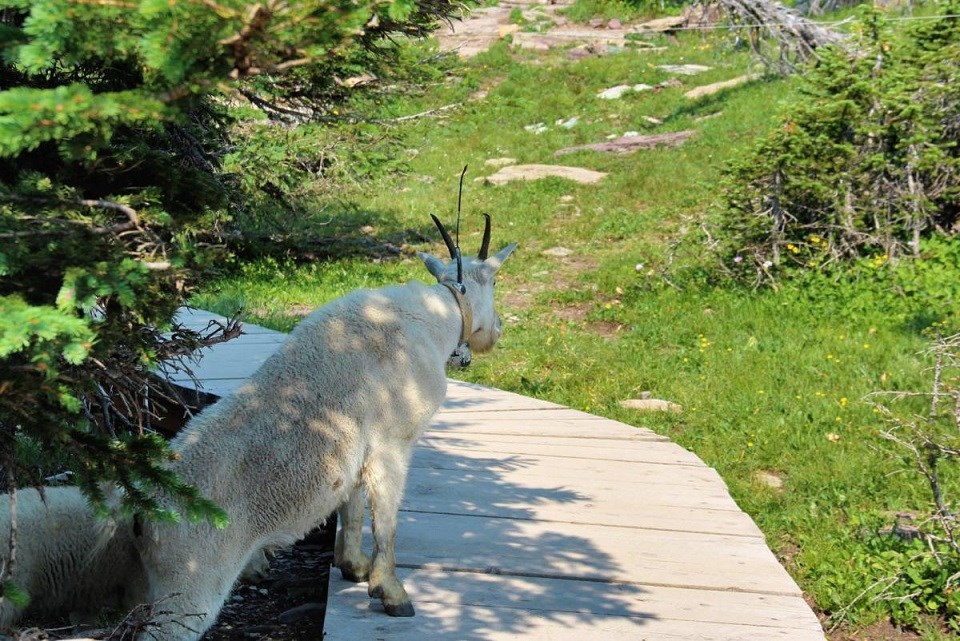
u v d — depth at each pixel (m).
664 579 4.98
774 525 6.73
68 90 2.54
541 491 6.21
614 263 14.61
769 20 21.62
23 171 3.47
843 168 12.50
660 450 7.28
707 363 10.25
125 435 5.21
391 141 14.91
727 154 19.02
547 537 5.45
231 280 14.00
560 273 14.70
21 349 2.88
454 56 8.84
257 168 13.27
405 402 4.49
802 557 6.16
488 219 5.48
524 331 12.03
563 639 4.29
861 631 5.39
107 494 3.77
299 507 4.11
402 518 5.61
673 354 10.70
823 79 12.85
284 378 4.25
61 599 4.09
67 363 3.49
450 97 24.94
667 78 26.03
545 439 7.43
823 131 12.48
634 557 5.24
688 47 29.00
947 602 5.42
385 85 5.87
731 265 13.01
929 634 5.22
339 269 15.20
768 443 8.12
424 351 4.62
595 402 9.37
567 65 27.81
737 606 4.73
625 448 7.29
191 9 2.44
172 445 3.96
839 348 10.20
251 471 4.00
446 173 21.05
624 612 4.60
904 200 12.18
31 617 4.13
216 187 4.41
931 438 6.39
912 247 12.20
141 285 3.24
